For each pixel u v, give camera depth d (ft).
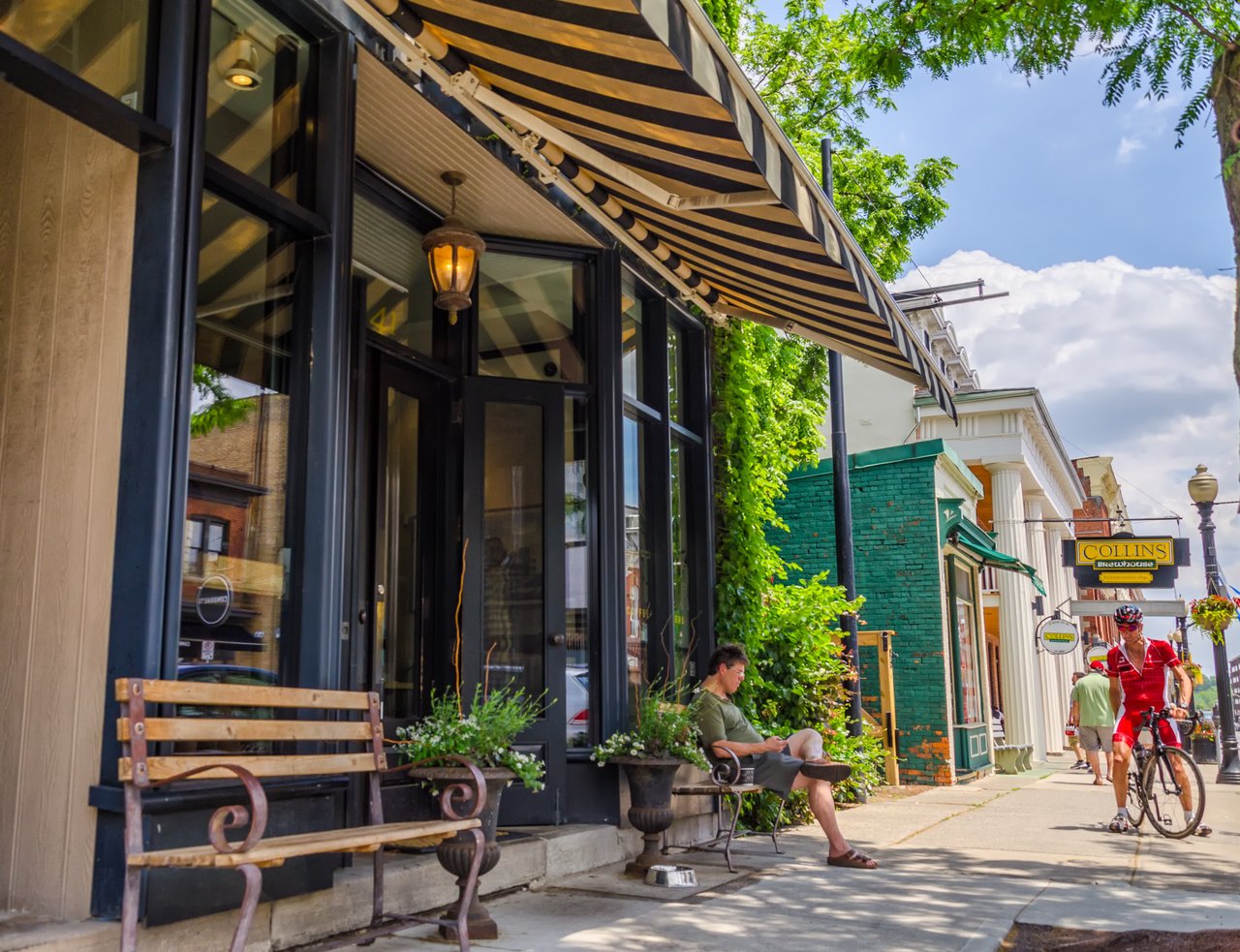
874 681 43.91
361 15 14.64
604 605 21.67
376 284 20.31
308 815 12.57
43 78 10.76
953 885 18.19
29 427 12.31
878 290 21.17
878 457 46.47
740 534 27.84
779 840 24.66
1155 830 26.96
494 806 14.24
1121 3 22.07
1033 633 68.90
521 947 13.30
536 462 21.65
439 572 20.75
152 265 11.86
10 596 11.98
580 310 23.09
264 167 14.19
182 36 12.32
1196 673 66.23
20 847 11.27
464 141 18.45
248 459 13.47
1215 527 54.34
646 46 11.41
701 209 17.29
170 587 11.34
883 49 25.39
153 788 10.44
